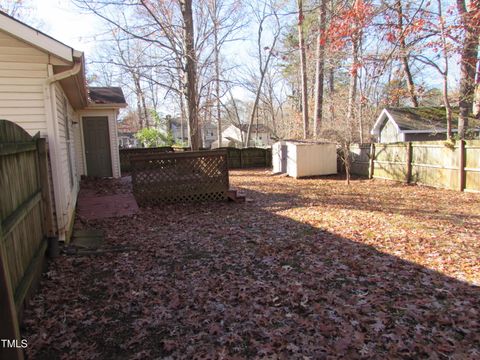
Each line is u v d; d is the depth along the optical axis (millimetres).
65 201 5066
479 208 7137
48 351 2420
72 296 3271
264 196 9445
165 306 3061
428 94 15812
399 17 11062
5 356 1715
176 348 2438
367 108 18562
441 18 10141
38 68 4738
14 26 4422
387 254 4320
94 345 2488
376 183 11859
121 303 3125
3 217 2350
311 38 17234
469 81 11539
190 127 10938
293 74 26016
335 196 9312
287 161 14688
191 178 8320
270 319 2791
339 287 3373
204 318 2834
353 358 2275
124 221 6441
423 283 3414
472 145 9000
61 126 5699
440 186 10078
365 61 12633
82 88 6797
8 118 4703
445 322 2660
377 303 3000
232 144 40875
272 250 4559
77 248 4699
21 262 2820
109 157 12617
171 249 4703
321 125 17547
